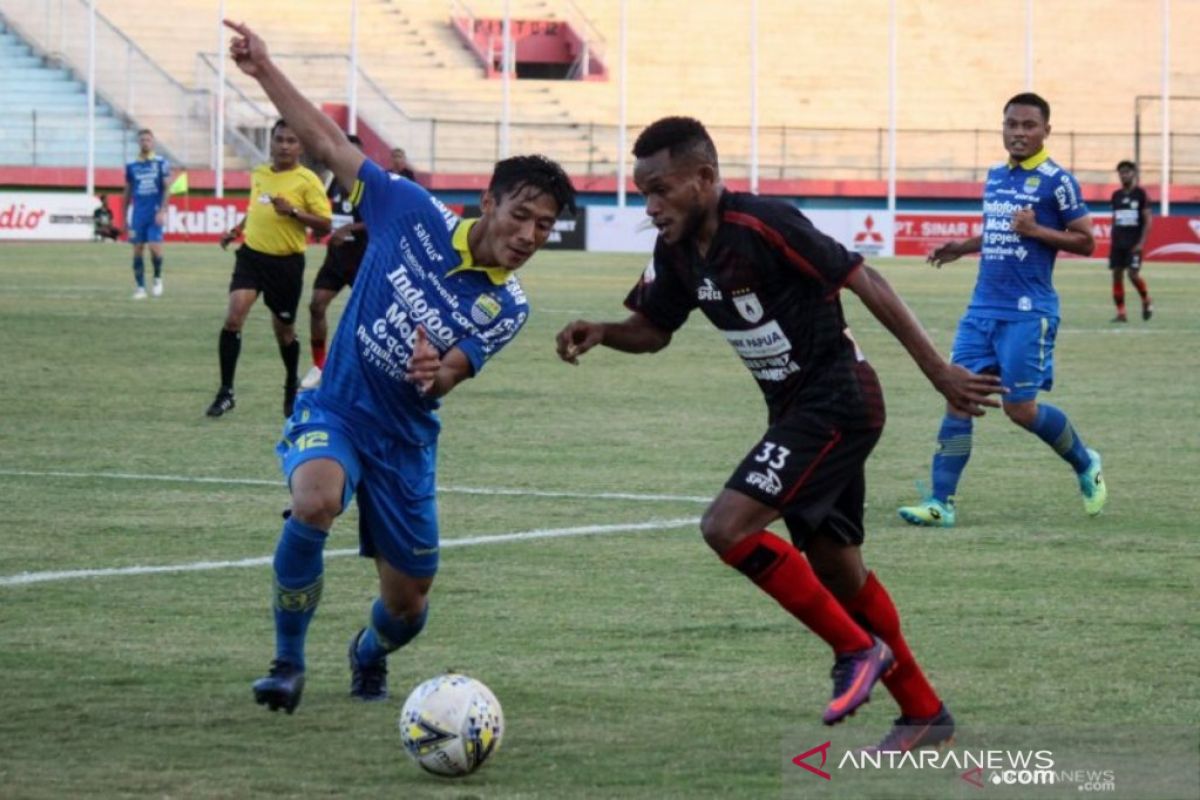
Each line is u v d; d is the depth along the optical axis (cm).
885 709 1691
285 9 14875
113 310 6769
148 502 2858
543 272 9656
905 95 15500
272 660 1784
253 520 2705
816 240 1516
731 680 1792
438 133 14112
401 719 1467
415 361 1562
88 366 4956
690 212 1536
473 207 12475
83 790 1416
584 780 1455
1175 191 14212
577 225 12556
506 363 5234
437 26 15238
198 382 4628
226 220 12438
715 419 4022
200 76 14000
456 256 1639
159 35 14300
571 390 4581
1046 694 1728
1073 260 12838
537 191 1611
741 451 3512
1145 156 15212
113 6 14375
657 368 5159
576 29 15362
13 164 12838
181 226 12319
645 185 1539
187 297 7450
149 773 1467
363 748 1552
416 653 1903
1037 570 2378
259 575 2302
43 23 13775
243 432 3722
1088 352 5794
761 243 1522
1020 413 2784
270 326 6250
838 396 1549
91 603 2128
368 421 1650
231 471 3192
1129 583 2289
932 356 1539
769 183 14175
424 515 1677
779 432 1547
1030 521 2769
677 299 1664
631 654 1900
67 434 3662
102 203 12156
